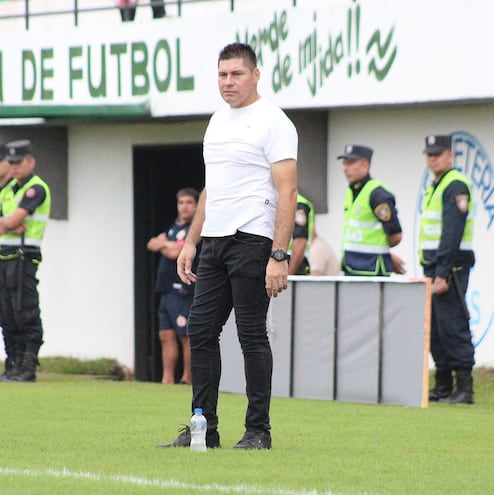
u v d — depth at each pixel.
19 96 55.97
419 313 37.31
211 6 53.16
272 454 25.67
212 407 26.39
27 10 56.97
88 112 53.59
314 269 46.81
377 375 38.19
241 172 25.67
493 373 45.84
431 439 29.12
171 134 55.84
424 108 48.06
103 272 58.81
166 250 48.56
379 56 45.84
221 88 25.81
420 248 41.53
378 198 40.91
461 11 43.72
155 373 58.25
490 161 46.28
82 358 59.44
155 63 51.97
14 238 45.12
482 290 46.69
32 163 45.47
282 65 48.62
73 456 25.50
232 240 25.61
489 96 43.16
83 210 59.22
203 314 26.08
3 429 29.89
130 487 21.69
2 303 45.56
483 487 22.47
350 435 29.58
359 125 49.97
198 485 21.98
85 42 53.94
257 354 26.03
